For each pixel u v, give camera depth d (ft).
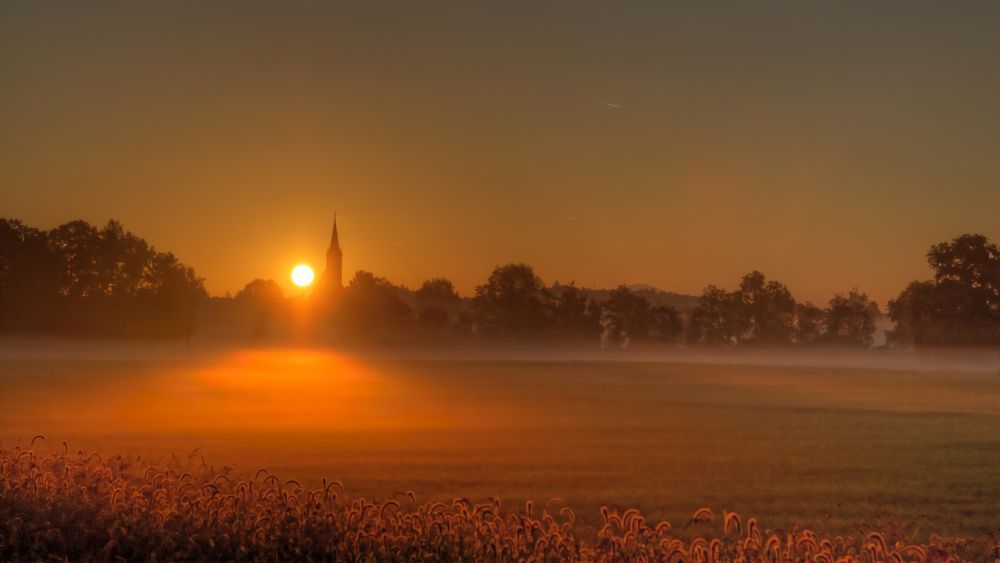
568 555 49.80
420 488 98.27
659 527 51.49
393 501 55.36
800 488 101.55
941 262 474.49
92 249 521.24
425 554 48.98
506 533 51.88
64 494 58.75
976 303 463.42
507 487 99.91
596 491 97.76
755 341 640.58
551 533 51.47
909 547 56.70
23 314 501.97
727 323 653.71
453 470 113.09
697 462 125.18
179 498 57.47
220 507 55.47
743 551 50.60
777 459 129.18
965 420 202.49
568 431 173.06
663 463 123.54
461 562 49.08
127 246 530.27
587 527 74.08
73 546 52.60
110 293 527.40
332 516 53.11
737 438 161.07
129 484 65.31
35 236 516.73
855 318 648.38
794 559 49.80
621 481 105.70
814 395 293.23
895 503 92.22
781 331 643.45
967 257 468.75
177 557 51.01
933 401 268.21
